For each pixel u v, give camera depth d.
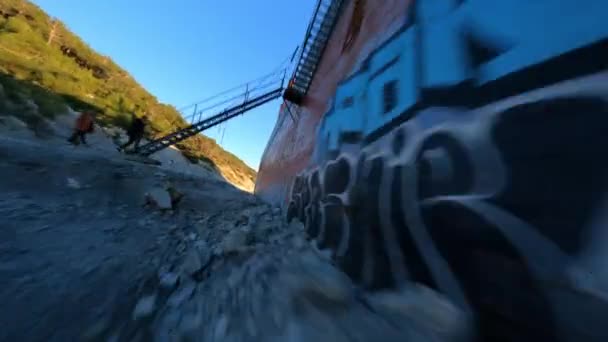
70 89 44.03
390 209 4.89
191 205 12.95
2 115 19.61
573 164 2.38
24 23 59.38
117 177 13.00
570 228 2.30
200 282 5.03
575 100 2.48
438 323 3.33
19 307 3.25
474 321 2.98
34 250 4.74
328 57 15.45
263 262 6.38
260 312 3.95
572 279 2.21
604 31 2.38
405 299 3.92
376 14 9.44
